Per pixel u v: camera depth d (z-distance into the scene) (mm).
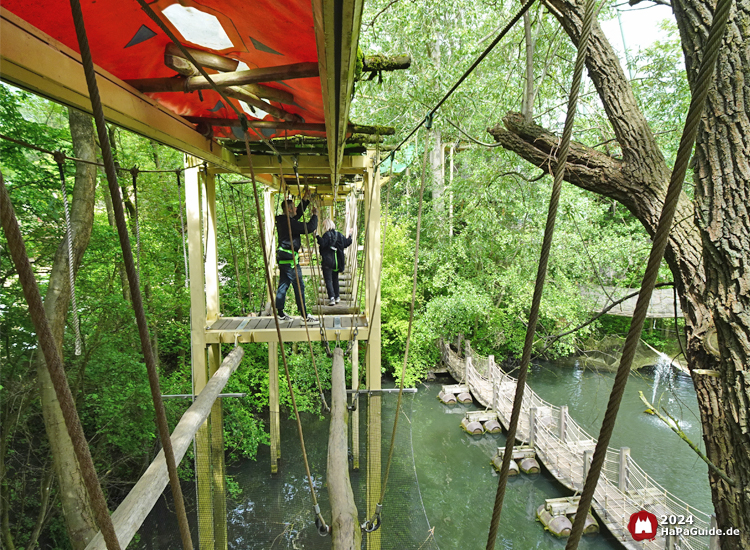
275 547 6402
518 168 8492
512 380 11203
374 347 4406
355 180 6207
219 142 3729
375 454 4402
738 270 1698
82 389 6414
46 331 413
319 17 836
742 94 1718
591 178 2500
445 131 9648
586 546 6957
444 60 9867
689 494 7793
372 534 4441
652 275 515
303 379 9953
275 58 1996
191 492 7355
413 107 9297
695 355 1963
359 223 7051
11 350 5523
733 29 1759
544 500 8211
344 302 6047
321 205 8961
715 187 1771
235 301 9852
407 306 13602
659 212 2238
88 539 5188
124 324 6977
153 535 6656
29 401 5699
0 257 5430
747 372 1661
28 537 5930
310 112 2654
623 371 539
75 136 5496
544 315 10180
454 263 12297
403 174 12797
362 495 7180
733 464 1729
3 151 5145
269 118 3062
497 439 10398
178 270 9109
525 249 10625
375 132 3695
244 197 10125
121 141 7906
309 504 7418
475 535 7414
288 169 4352
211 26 1744
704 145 1814
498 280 11461
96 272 7109
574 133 5691
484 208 10094
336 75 1118
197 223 4078
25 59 1259
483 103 8578
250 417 8695
